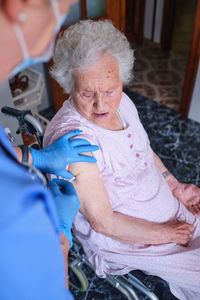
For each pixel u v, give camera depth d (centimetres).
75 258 136
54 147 93
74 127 101
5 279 43
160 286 159
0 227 41
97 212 104
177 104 309
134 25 427
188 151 253
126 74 100
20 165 53
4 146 51
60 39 94
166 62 388
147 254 116
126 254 117
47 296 48
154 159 143
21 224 42
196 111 279
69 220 81
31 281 45
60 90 271
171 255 115
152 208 119
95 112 100
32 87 205
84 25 94
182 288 123
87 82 92
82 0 244
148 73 363
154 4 397
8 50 45
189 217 131
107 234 111
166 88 335
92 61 88
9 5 41
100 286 167
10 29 43
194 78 261
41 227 45
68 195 86
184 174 233
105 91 94
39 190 45
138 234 111
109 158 109
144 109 303
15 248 42
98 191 101
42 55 51
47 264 47
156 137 268
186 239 120
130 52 98
